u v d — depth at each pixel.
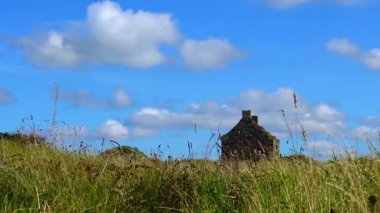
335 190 9.02
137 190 10.40
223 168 10.92
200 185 10.46
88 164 11.56
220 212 9.48
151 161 12.03
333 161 9.87
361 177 8.94
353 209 7.91
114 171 11.26
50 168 10.73
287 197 8.98
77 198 9.58
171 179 10.61
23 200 9.17
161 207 9.76
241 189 9.95
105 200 9.70
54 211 8.66
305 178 9.07
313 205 8.14
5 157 11.59
